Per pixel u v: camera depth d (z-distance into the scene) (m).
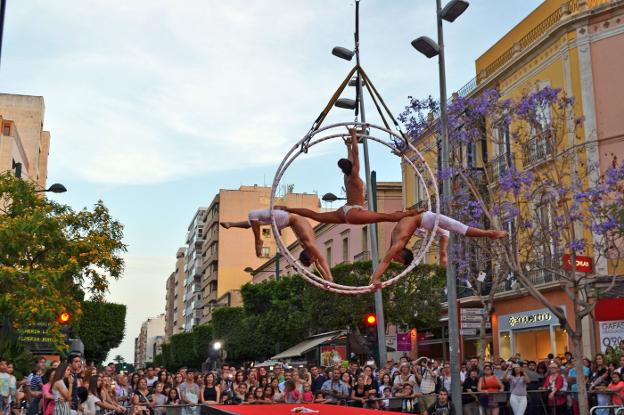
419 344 34.88
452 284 15.07
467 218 18.47
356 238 41.66
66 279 23.05
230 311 51.12
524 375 15.70
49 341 21.44
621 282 21.03
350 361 19.41
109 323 52.16
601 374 15.65
